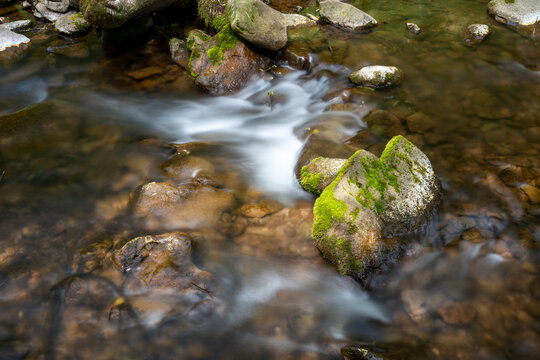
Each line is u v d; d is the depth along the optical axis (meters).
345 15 8.62
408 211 3.92
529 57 7.52
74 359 2.94
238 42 6.85
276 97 6.71
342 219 3.61
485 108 6.10
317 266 3.71
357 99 6.34
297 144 5.67
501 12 8.80
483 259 3.75
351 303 3.46
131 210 4.27
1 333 3.07
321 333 3.21
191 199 4.34
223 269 3.65
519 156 5.03
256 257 3.80
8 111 6.11
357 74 6.73
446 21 8.95
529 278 3.55
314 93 6.83
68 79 7.03
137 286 3.42
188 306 3.31
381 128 5.64
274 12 7.15
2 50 7.66
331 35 8.29
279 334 3.19
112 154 5.29
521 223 4.09
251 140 5.82
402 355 2.98
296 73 7.19
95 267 3.59
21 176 4.80
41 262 3.67
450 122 5.78
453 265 3.71
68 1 8.83
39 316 3.21
